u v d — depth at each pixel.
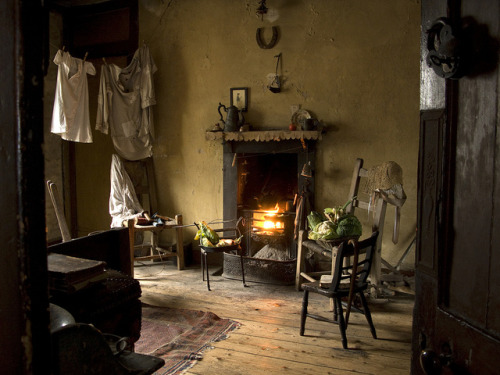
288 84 4.95
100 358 1.34
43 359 0.98
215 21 5.16
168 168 5.48
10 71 0.93
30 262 0.95
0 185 0.96
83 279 1.93
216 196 5.33
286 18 4.89
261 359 2.96
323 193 4.91
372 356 3.01
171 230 5.53
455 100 1.08
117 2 5.47
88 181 5.77
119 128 5.27
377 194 4.04
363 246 3.13
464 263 1.05
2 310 0.98
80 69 4.95
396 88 4.61
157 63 5.41
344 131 4.80
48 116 5.56
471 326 1.01
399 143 4.65
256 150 5.04
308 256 4.80
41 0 0.96
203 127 5.31
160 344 3.20
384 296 4.15
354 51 4.71
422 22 1.26
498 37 0.93
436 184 1.20
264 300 4.15
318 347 3.15
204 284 4.63
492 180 0.95
